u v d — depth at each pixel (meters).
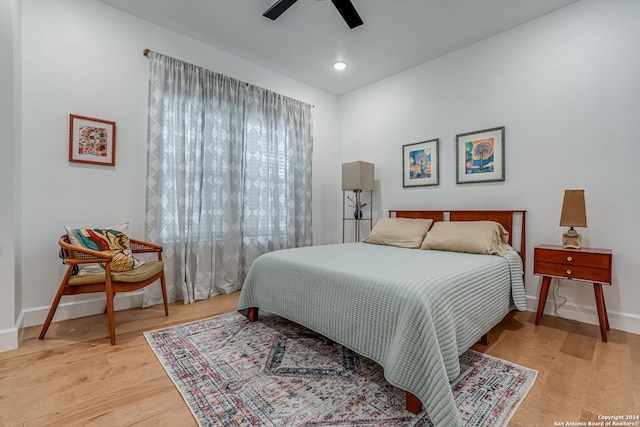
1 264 1.83
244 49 3.22
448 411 1.14
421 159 3.51
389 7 2.52
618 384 1.53
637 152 2.20
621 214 2.27
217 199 3.17
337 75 3.83
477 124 3.04
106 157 2.54
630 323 2.21
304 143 3.96
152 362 1.74
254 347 1.94
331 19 2.70
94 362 1.72
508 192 2.83
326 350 1.91
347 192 4.39
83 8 2.44
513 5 2.49
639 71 2.20
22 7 2.19
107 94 2.55
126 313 2.55
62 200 2.36
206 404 1.36
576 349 1.92
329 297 1.73
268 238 3.60
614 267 2.29
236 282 3.28
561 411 1.32
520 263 2.41
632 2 2.22
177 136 2.86
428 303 1.32
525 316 2.56
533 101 2.69
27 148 2.21
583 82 2.43
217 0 2.48
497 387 1.49
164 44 2.86
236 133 3.29
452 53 3.24
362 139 4.18
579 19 2.44
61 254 2.16
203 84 3.05
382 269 1.73
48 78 2.30
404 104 3.70
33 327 2.21
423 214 3.43
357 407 1.36
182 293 2.89
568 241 2.33
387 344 1.40
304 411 1.33
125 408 1.33
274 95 3.64
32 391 1.44
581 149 2.44
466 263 1.97
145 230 2.71
